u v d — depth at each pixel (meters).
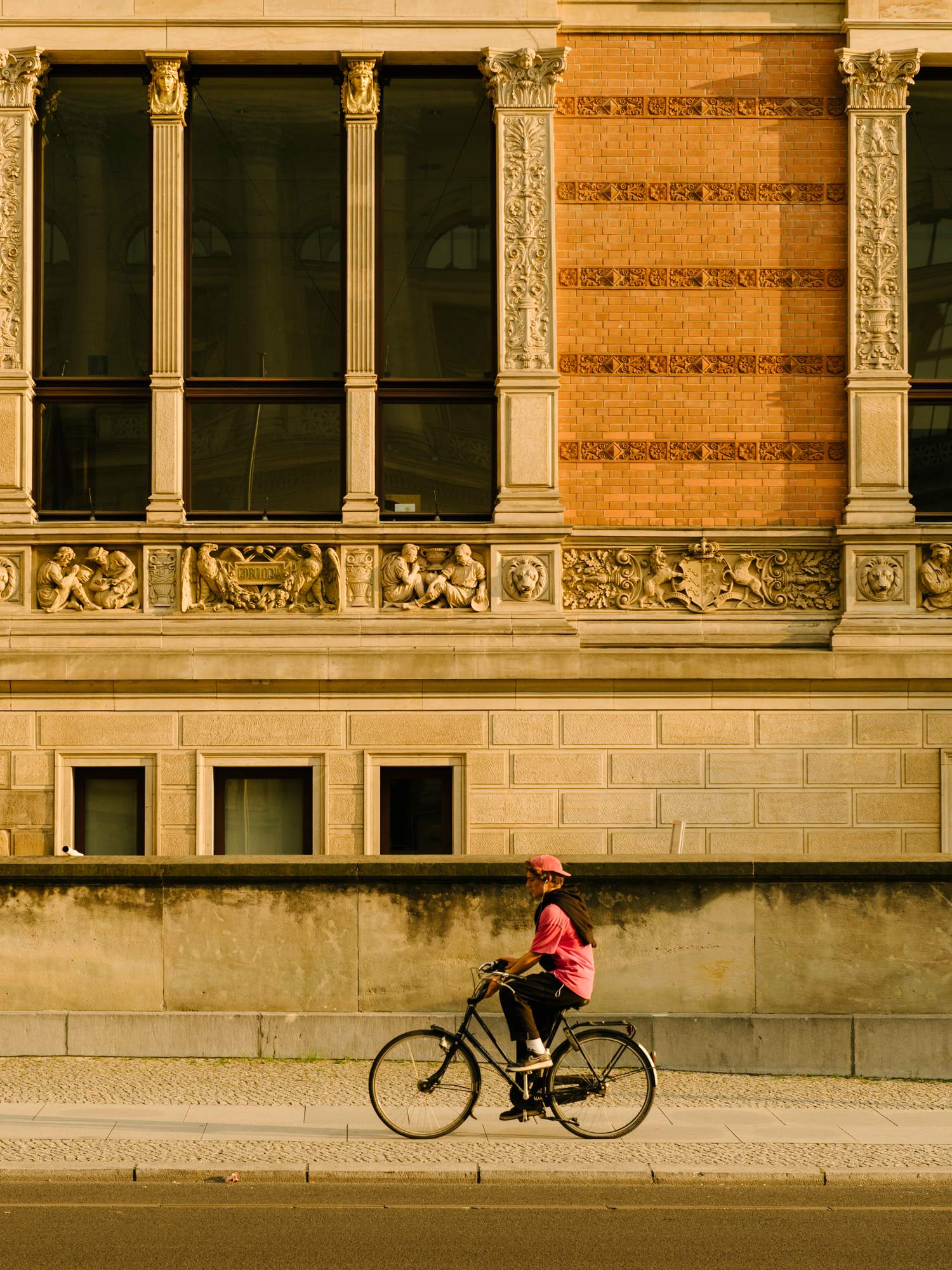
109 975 11.80
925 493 15.62
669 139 15.55
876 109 15.42
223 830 15.06
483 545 15.17
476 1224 7.95
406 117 15.73
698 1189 8.74
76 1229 7.75
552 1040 10.37
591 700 15.04
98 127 15.63
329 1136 9.63
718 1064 11.65
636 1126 9.73
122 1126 9.78
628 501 15.37
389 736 14.99
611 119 15.55
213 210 15.67
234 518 15.37
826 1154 9.31
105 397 15.43
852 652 14.98
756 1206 8.38
